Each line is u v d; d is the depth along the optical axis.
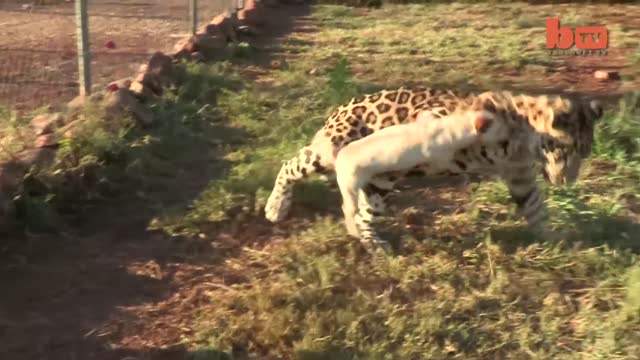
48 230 10.73
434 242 10.10
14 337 8.41
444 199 11.65
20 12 28.25
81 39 15.67
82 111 14.08
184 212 11.27
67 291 9.34
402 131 9.53
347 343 8.04
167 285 9.48
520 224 10.54
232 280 9.56
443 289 9.05
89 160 12.14
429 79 18.91
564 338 8.20
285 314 8.46
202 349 8.06
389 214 11.09
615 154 13.07
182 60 19.34
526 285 9.13
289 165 10.87
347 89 16.50
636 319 8.37
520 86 18.53
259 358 7.98
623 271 9.31
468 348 8.08
